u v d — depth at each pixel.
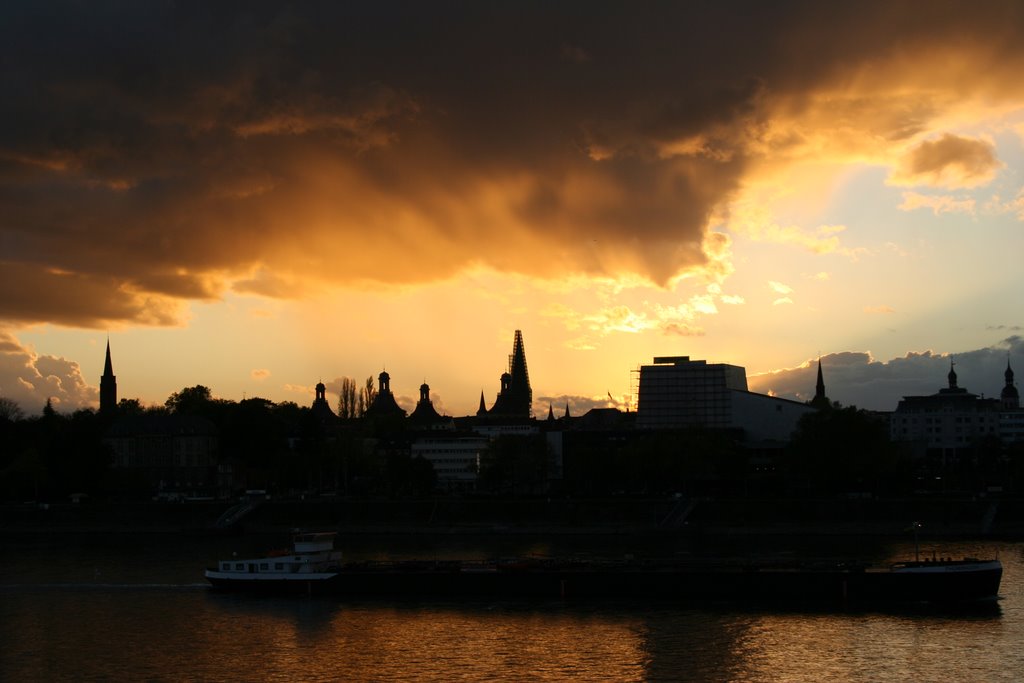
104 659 170.25
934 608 194.00
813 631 177.75
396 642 176.25
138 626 191.25
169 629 188.50
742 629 179.75
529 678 155.75
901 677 153.25
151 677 160.38
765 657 163.25
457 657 166.88
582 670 158.75
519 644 173.12
